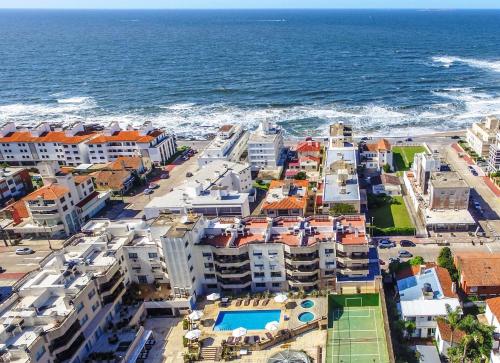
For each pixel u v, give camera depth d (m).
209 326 91.75
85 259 95.38
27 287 85.31
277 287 101.25
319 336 86.88
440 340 80.75
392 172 168.00
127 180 168.50
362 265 95.31
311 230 101.25
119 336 87.56
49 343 76.06
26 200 133.00
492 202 139.50
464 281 94.25
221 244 99.19
